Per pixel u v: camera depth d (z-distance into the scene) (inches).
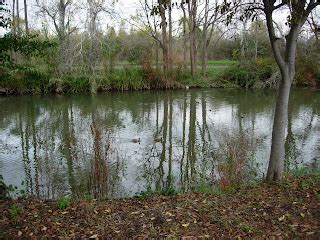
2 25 323.6
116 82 1196.5
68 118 753.6
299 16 239.8
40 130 639.1
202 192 278.2
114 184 355.3
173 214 223.8
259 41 1391.5
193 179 368.8
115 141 542.3
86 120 728.3
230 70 1355.8
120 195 324.2
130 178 380.2
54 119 744.3
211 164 423.2
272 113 794.2
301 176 307.4
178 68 1307.8
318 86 1227.2
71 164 427.5
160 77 1249.4
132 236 196.1
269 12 248.7
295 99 981.2
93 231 202.1
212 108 874.8
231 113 802.2
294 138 560.1
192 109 866.1
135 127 664.4
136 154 478.0
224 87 1306.6
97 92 1175.6
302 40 1180.5
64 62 1118.4
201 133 613.9
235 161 329.7
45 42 351.3
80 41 1102.4
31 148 515.8
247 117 748.6
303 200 241.3
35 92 1103.6
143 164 432.5
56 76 1120.8
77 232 201.2
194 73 1354.6
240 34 1435.8
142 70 1250.0
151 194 283.4
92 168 366.0
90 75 1155.9
